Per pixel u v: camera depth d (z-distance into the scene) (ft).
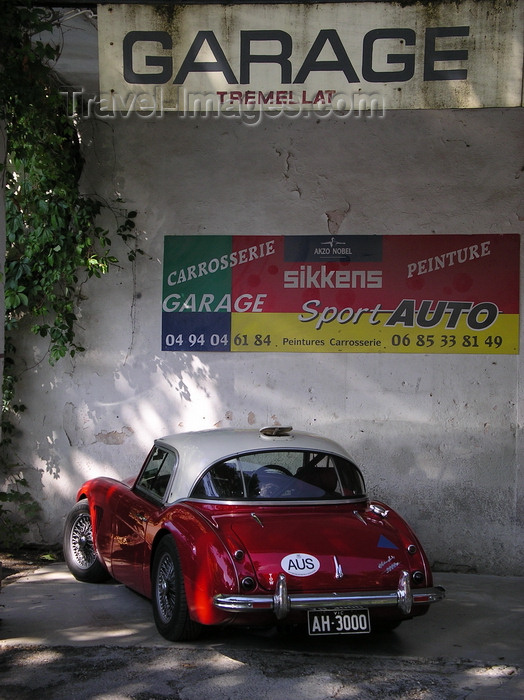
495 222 25.45
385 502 25.58
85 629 18.71
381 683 15.62
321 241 26.08
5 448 27.04
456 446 25.36
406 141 25.85
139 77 19.92
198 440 20.02
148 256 26.76
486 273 25.41
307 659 16.89
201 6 19.72
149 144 26.78
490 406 25.27
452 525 25.29
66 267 26.20
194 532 17.11
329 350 25.98
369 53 19.38
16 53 19.57
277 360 26.18
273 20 19.56
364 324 25.84
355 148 26.02
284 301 26.18
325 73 19.49
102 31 19.97
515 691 15.38
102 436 26.84
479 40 19.08
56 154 25.39
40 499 26.99
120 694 14.83
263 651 17.31
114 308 26.89
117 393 26.84
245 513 17.92
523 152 25.36
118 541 20.80
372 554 16.78
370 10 19.35
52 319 27.14
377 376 25.76
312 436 20.63
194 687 15.20
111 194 26.86
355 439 25.79
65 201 25.89
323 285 26.03
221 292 26.43
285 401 26.12
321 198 26.12
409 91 19.30
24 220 26.63
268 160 26.32
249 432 20.63
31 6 19.62
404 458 25.55
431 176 25.71
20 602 21.04
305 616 16.06
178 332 26.58
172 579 17.80
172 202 26.68
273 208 26.30
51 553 26.68
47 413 27.07
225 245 26.45
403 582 16.38
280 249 26.25
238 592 15.85
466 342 25.43
